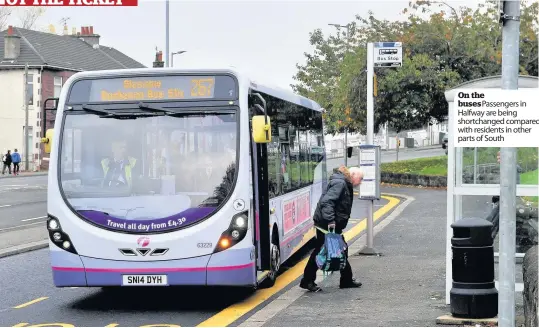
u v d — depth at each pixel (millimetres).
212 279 10945
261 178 11766
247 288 13039
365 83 38656
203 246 10961
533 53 35656
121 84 11492
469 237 9680
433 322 9805
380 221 23062
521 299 10688
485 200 10758
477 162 10578
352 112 39312
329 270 12164
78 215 11148
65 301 12148
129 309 11484
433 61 37469
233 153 11211
